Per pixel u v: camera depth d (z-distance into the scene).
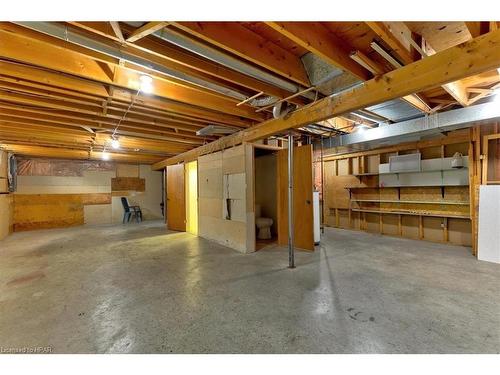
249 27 2.05
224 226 5.02
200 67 2.27
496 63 1.68
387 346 1.75
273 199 5.95
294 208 4.68
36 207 7.55
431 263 3.61
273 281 2.98
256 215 6.00
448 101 3.50
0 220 5.79
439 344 1.76
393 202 5.84
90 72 2.43
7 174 6.48
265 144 5.14
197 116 3.71
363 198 6.45
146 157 7.97
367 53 2.32
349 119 4.23
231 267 3.54
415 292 2.61
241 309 2.30
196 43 1.96
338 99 2.71
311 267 3.49
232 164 4.77
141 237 5.96
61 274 3.29
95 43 1.88
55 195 7.86
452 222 4.91
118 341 1.84
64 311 2.28
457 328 1.94
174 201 7.17
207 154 5.68
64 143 5.59
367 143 4.92
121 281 3.03
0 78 2.45
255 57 2.12
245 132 4.39
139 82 2.73
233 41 1.97
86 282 3.00
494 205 3.67
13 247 4.95
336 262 3.71
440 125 3.62
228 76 2.44
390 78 2.24
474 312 2.18
